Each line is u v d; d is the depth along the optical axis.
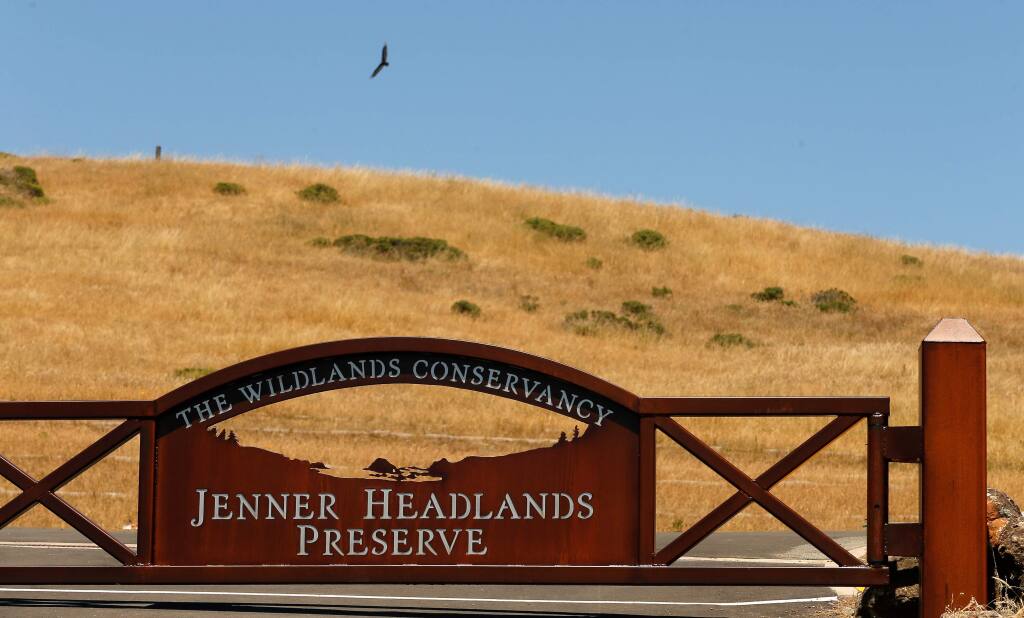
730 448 20.22
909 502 15.53
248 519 7.09
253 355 27.92
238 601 7.74
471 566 7.00
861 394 26.38
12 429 19.80
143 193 46.34
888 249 47.31
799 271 43.22
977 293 41.69
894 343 34.22
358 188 48.84
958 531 6.73
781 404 6.95
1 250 37.12
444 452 19.00
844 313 38.34
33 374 24.28
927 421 6.79
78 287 33.62
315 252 40.38
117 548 7.09
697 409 6.99
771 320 36.91
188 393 7.09
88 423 20.78
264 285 35.56
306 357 7.05
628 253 43.91
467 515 7.05
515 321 34.03
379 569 7.01
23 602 7.54
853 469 19.00
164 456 7.12
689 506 14.88
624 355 30.89
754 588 8.58
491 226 45.06
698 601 8.00
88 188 46.47
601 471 7.04
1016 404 24.78
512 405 23.14
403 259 40.56
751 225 48.62
